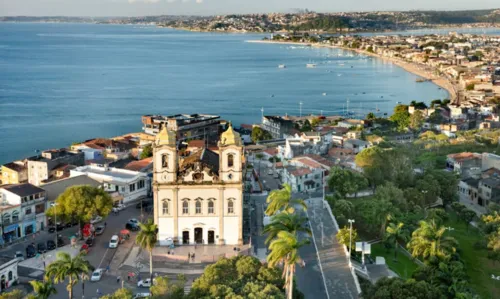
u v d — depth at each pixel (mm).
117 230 163125
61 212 157000
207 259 143500
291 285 107438
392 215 164000
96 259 143625
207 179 149750
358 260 143500
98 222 168750
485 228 161500
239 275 109250
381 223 164375
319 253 143875
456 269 130125
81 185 164125
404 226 160875
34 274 135625
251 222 165500
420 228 144500
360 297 117938
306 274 132000
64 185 179250
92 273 133875
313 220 167125
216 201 150375
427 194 196125
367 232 170250
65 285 129375
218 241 151750
